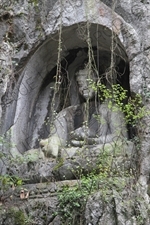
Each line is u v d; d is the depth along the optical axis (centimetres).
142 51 1022
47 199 945
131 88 1005
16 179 988
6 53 1071
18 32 1098
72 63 1127
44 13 1091
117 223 883
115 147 945
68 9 1067
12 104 1062
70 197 925
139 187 927
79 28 1062
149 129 970
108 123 1026
